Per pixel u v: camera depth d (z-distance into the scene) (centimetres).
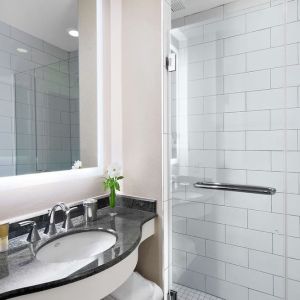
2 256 90
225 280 165
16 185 110
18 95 118
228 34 160
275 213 149
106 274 89
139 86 153
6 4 115
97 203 148
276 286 149
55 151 134
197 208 170
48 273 78
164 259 149
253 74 154
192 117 168
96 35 158
